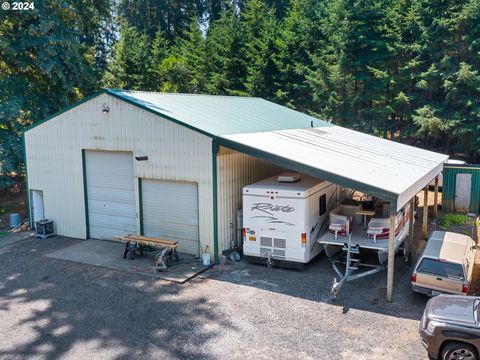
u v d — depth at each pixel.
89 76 24.89
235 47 37.41
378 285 11.20
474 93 27.92
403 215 12.58
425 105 29.25
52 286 11.27
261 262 12.61
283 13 47.44
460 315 7.47
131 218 14.56
